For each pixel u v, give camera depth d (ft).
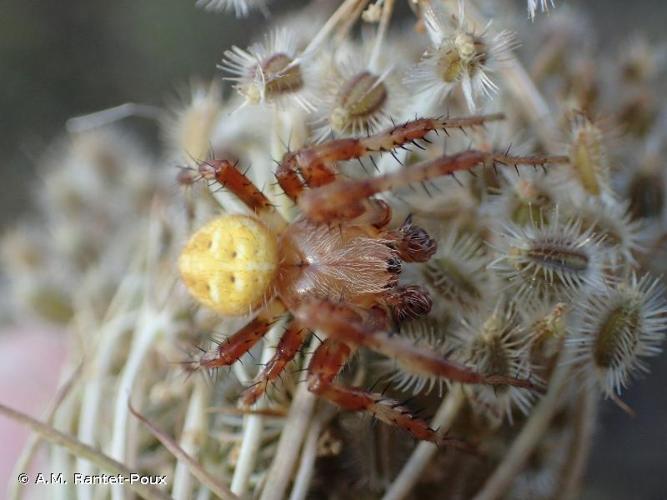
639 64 0.16
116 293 0.17
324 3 0.18
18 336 0.19
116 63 0.21
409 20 0.18
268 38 0.15
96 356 0.15
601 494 0.18
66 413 0.15
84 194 0.18
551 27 0.16
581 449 0.15
